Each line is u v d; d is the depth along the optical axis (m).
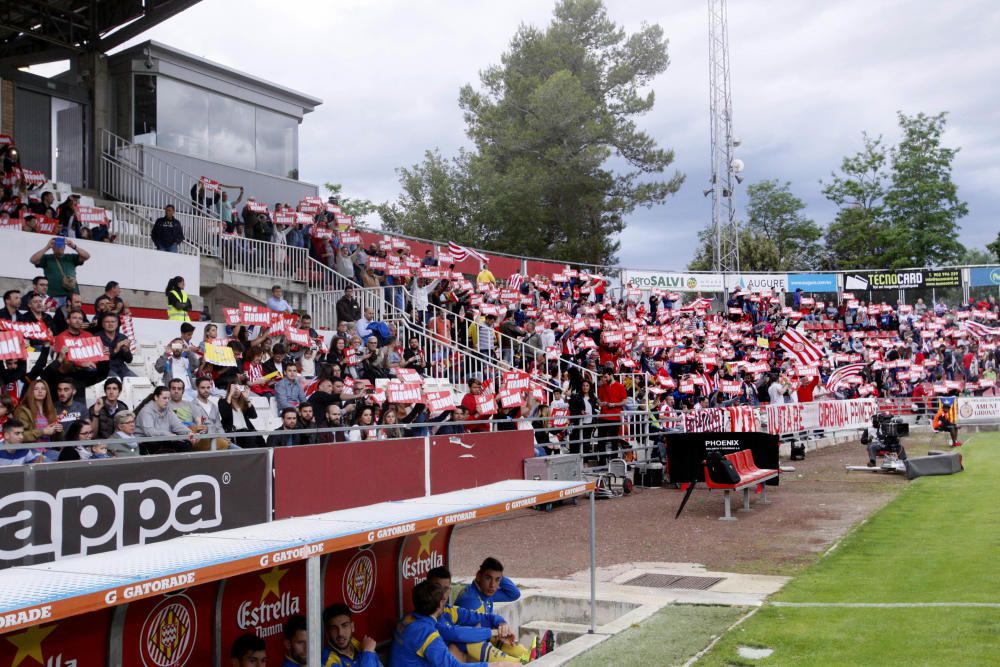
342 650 6.89
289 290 22.34
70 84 24.89
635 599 9.68
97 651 5.65
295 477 10.17
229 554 5.05
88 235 18.36
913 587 9.79
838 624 8.41
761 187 76.31
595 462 19.62
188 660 6.28
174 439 8.34
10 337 10.43
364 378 16.98
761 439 17.22
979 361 42.44
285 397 13.59
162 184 24.77
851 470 21.47
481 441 14.72
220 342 15.31
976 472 19.75
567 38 57.00
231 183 26.89
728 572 11.14
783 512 15.70
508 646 8.33
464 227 55.12
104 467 7.67
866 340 40.34
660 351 27.88
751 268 65.50
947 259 66.12
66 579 4.47
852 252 70.06
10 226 16.39
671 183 55.16
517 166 53.47
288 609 7.15
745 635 8.19
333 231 24.05
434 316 21.80
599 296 34.56
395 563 8.58
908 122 67.00
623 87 56.53
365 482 11.59
